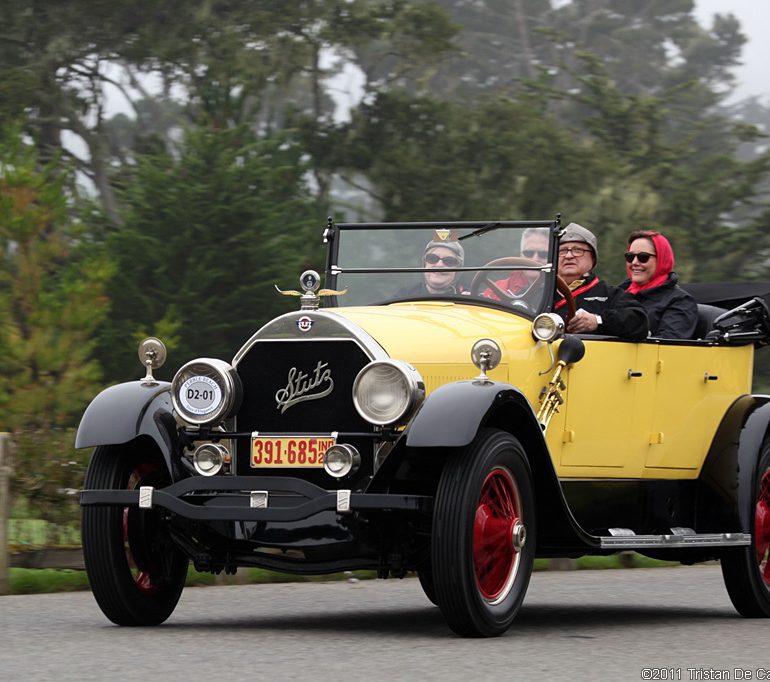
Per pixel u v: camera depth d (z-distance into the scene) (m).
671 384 12.23
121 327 40.72
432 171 50.53
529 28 82.38
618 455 11.73
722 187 54.44
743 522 12.39
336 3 51.91
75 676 7.92
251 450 10.33
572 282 12.94
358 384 9.95
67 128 51.00
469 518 9.52
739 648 9.83
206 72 50.41
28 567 14.03
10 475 13.27
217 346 41.91
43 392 27.72
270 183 45.47
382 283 11.84
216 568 10.51
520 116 53.09
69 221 31.14
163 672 8.06
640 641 10.02
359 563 10.15
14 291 29.45
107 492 10.04
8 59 49.69
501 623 9.82
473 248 11.62
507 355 10.66
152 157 44.69
